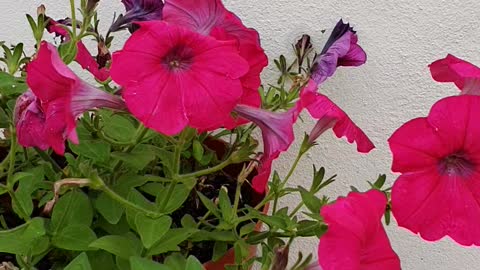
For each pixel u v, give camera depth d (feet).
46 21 1.29
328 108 1.03
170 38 0.90
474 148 0.92
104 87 1.29
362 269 0.89
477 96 0.90
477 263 1.69
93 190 1.23
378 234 0.89
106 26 1.67
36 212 1.30
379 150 1.63
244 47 1.08
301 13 1.57
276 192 1.21
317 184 1.19
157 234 1.05
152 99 0.89
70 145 1.21
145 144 1.25
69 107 0.92
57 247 1.15
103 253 1.15
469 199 0.96
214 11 1.05
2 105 1.33
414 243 1.70
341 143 1.64
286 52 1.60
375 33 1.56
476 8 1.49
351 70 1.59
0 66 1.74
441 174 0.95
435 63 1.01
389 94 1.59
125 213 1.19
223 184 1.43
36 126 1.07
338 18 1.56
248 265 1.19
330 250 0.82
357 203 0.87
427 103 1.58
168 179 1.17
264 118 1.05
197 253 1.29
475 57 1.53
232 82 0.92
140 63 0.89
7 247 1.05
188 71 0.92
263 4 1.58
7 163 1.21
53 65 0.89
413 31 1.53
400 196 0.94
